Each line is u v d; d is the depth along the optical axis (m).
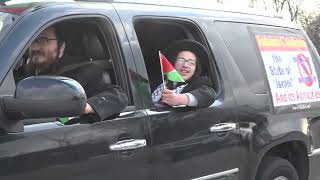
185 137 3.41
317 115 4.79
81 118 2.86
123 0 3.38
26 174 2.57
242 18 4.33
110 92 2.99
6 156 2.49
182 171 3.40
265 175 4.27
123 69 3.16
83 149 2.81
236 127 3.85
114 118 3.01
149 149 3.18
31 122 2.65
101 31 3.15
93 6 3.10
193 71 3.72
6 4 2.96
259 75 4.22
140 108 3.18
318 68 4.98
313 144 4.72
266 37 4.46
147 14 3.44
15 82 2.85
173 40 3.96
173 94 3.33
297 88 4.60
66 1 3.01
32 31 2.72
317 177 4.84
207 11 4.06
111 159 2.95
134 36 3.27
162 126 3.27
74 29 3.20
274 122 4.24
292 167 4.57
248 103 4.00
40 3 2.89
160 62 3.65
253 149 4.00
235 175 3.84
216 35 3.97
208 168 3.60
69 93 2.43
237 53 4.10
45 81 2.42
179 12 3.74
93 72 3.08
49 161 2.66
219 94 3.81
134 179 3.09
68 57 3.17
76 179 2.78
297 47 4.81
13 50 2.63
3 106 2.44
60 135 2.71
